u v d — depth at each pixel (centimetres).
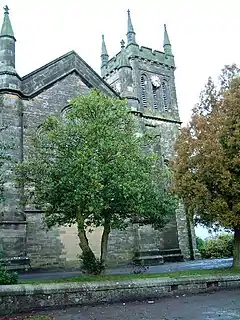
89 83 3112
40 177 1689
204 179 1931
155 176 2006
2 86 2697
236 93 1964
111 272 2159
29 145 2680
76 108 1795
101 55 4731
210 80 2198
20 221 2442
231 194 1891
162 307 1240
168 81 4328
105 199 1614
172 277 1535
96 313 1172
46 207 1791
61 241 2611
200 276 1590
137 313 1151
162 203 1916
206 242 4138
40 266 2506
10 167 2484
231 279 1661
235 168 1891
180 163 2016
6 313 1188
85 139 1681
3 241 2370
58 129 1744
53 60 2998
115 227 1800
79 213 1703
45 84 2903
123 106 1852
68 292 1304
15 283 1352
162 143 3891
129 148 1756
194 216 2177
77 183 1554
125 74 3297
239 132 1875
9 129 2620
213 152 1873
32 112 2797
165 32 4562
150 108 4034
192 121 2075
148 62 4234
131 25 4256
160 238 3338
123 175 1616
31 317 1120
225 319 996
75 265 2606
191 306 1235
